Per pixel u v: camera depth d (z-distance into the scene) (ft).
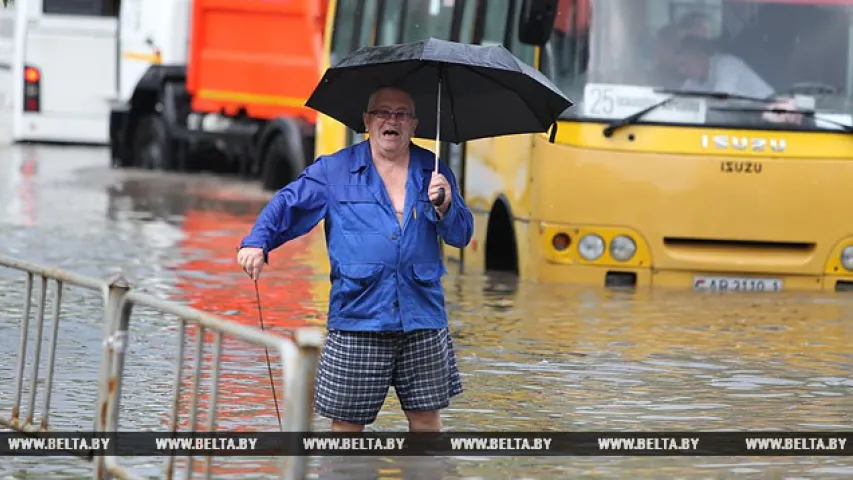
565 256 110.83
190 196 185.06
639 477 57.47
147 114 229.04
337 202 57.36
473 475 57.11
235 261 123.24
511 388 74.02
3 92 282.77
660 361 81.92
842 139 111.24
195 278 112.57
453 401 70.59
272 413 66.90
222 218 159.22
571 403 70.74
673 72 110.52
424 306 57.62
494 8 123.54
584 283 110.83
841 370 80.18
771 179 110.01
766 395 73.46
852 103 111.75
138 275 113.70
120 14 234.79
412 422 59.52
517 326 92.84
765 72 111.24
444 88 61.31
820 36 111.75
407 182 57.72
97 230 144.15
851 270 111.65
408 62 59.62
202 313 48.91
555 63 110.52
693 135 109.81
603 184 109.50
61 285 57.77
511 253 123.95
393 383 58.70
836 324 95.55
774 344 87.86
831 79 111.65
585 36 110.32
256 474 56.03
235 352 81.25
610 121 110.01
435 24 135.44
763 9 111.55
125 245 132.57
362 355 57.36
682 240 110.73
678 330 92.22
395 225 57.26
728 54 111.04
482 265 124.26
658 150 109.40
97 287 53.47
